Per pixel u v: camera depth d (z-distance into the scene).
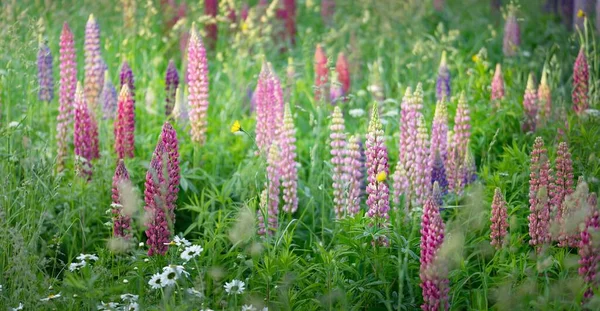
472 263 7.76
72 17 13.13
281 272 7.22
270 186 8.52
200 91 9.81
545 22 14.66
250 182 8.84
